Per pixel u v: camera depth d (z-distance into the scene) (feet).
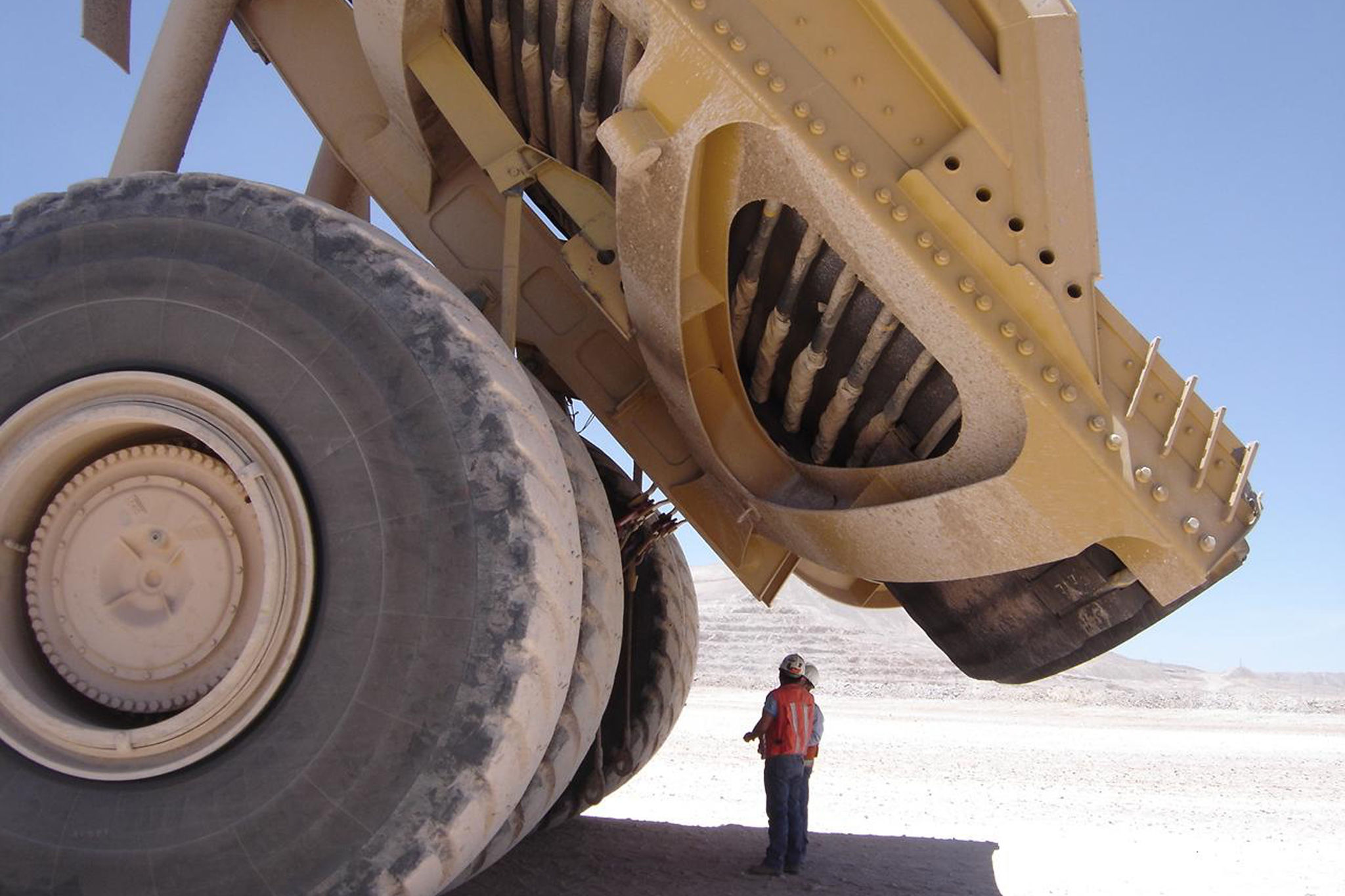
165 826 10.82
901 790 32.50
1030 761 42.39
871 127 12.09
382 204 17.70
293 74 17.94
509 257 15.49
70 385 11.73
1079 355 12.03
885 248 12.14
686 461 17.43
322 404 11.49
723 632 153.79
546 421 12.00
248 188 12.39
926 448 15.58
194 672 11.71
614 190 17.19
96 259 12.03
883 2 11.98
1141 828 26.05
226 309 11.78
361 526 11.21
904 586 18.51
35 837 10.88
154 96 16.83
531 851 20.43
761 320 16.07
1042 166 12.14
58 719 11.08
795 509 15.71
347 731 10.84
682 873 19.04
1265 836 25.26
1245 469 12.60
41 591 11.87
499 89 17.78
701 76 12.07
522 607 10.91
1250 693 118.11
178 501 11.90
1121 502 12.26
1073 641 16.56
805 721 19.60
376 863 10.64
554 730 11.68
